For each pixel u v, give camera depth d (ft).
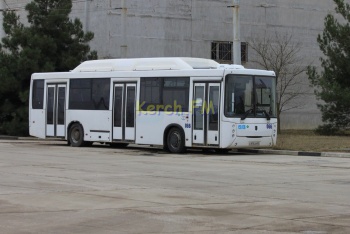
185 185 56.54
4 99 153.48
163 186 55.67
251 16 185.26
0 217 39.65
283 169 73.10
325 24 154.61
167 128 97.76
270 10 188.85
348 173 68.80
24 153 95.40
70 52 153.89
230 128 91.35
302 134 157.38
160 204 45.11
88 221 38.50
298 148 104.99
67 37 153.38
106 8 163.12
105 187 54.49
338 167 76.23
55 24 152.66
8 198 47.52
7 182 57.72
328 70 151.23
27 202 45.70
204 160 85.56
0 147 110.83
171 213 41.39
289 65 192.54
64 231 35.45
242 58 183.42
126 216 40.24
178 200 47.11
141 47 165.68
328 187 55.77
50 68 147.33
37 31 152.87
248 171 70.18
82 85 110.11
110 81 105.70
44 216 40.09
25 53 147.33
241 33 183.32
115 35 162.91
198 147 96.43
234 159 87.51
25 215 40.42
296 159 88.17
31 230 35.60
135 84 102.17
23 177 61.98
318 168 74.69
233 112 91.86
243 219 39.32
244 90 93.25
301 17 195.21
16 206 43.93
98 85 107.55
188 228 36.45
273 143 96.58
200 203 45.70
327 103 152.05
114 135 104.73
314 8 198.29
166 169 71.82
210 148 100.42
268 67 184.55
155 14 167.94
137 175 64.95
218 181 60.08
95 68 108.68
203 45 175.22
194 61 98.27
